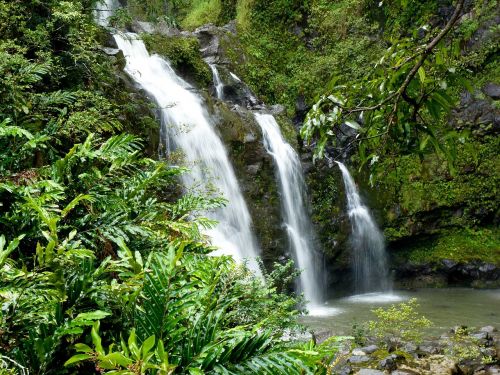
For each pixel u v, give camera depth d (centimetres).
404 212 1218
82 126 474
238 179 982
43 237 306
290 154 1124
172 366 163
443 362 595
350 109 226
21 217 301
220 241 863
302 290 1024
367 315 913
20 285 207
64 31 618
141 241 346
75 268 235
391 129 228
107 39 945
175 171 401
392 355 596
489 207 1223
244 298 329
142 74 1052
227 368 181
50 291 211
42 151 462
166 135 867
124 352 167
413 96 233
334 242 1126
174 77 1146
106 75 716
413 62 229
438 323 842
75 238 319
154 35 1206
